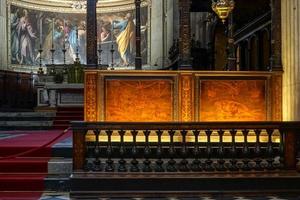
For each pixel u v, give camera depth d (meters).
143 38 24.58
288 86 10.00
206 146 8.75
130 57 25.69
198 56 17.45
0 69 22.84
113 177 7.98
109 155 8.23
